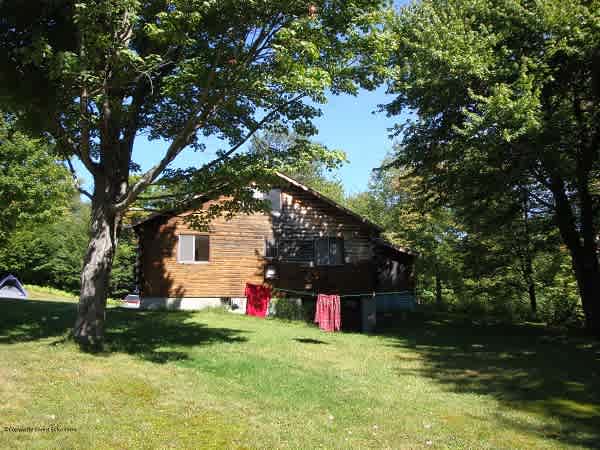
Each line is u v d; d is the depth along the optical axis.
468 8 15.50
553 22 13.97
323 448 5.63
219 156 11.35
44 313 15.78
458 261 31.12
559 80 15.45
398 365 11.63
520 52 15.00
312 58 9.35
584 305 17.83
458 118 17.08
